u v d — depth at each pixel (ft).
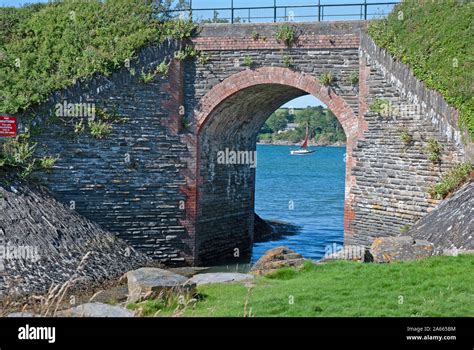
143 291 51.62
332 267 59.57
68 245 75.46
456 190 71.51
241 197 103.60
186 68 89.51
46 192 81.05
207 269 87.71
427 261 56.70
